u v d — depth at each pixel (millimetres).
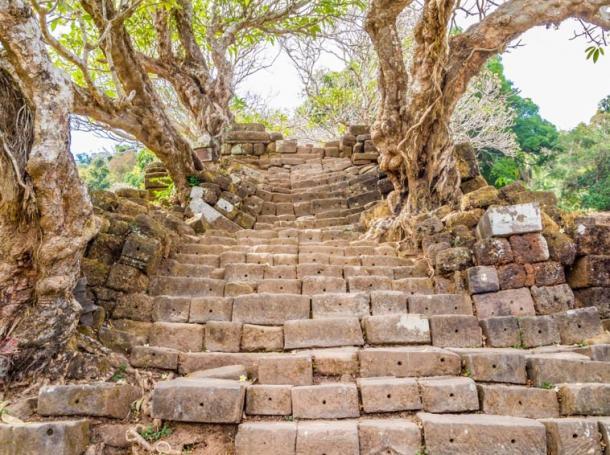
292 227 7621
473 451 2562
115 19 5125
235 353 3566
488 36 5664
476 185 6156
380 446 2609
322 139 16062
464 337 3717
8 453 2408
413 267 4879
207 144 9852
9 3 2844
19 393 2926
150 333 3723
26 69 2969
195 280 4410
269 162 10109
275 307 4020
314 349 3625
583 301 4230
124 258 4121
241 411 2805
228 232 6738
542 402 2873
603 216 5645
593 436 2555
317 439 2590
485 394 2906
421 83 5699
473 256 4414
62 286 3186
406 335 3697
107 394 2838
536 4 5504
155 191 8781
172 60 10102
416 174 5988
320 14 10133
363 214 7125
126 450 2732
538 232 4230
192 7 10344
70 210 3271
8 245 3148
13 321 3115
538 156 22516
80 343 3260
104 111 5785
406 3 5570
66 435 2486
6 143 3031
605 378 3057
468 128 14562
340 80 15273
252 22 10500
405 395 2939
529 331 3734
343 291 4480
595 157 21984
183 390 2793
